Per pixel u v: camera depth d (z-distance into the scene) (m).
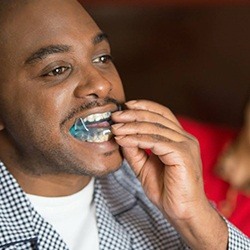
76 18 1.43
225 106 2.90
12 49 1.41
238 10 2.79
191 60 2.88
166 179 1.46
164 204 1.49
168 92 2.93
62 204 1.53
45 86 1.39
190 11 2.83
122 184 1.72
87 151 1.40
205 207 1.48
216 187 2.48
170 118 1.50
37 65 1.39
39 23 1.40
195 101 2.92
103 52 1.47
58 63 1.40
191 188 1.45
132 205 1.69
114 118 1.42
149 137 1.42
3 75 1.43
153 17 2.86
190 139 1.49
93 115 1.40
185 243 1.60
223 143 2.62
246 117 2.54
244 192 2.45
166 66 2.90
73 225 1.53
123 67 2.90
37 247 1.44
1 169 1.49
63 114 1.39
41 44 1.39
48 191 1.52
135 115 1.43
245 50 2.82
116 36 2.87
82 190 1.56
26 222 1.46
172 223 1.51
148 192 1.52
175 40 2.87
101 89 1.38
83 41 1.42
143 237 1.61
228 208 2.39
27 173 1.50
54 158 1.42
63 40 1.40
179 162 1.44
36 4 1.42
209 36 2.84
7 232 1.43
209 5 2.81
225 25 2.82
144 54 2.89
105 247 1.54
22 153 1.47
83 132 1.39
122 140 1.41
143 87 2.92
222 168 2.52
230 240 1.51
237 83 2.86
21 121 1.43
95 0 2.84
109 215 1.60
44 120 1.40
